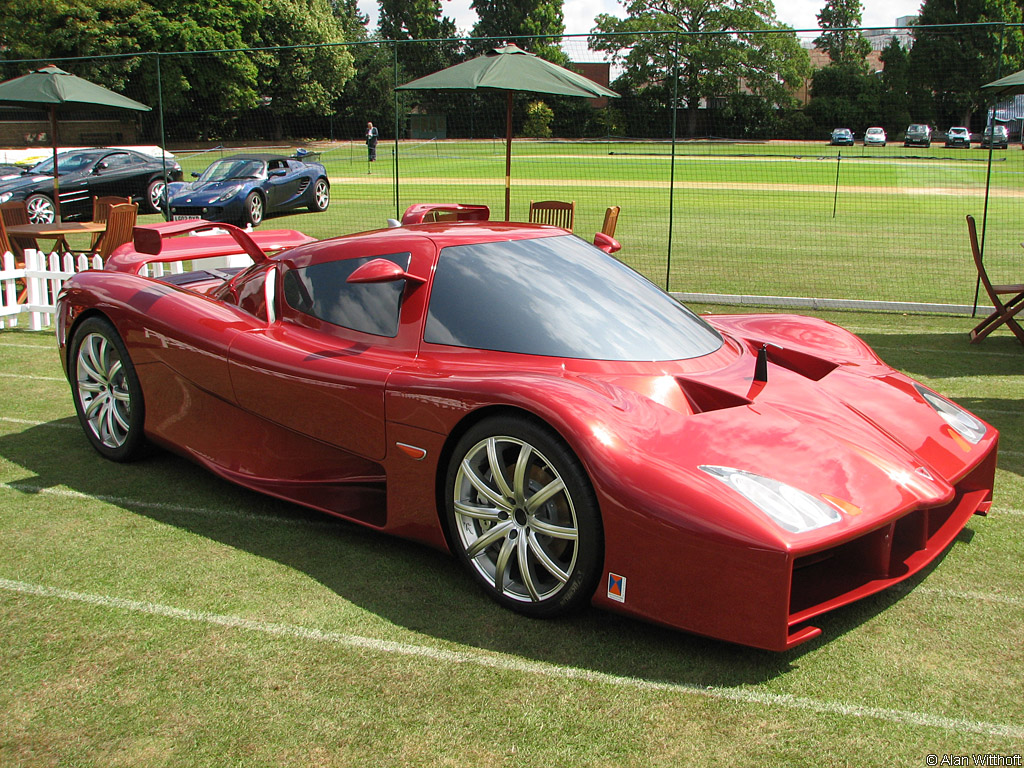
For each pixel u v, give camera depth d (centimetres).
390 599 262
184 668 224
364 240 328
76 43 3681
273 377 308
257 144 1683
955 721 204
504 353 275
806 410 270
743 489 221
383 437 279
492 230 330
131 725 201
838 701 212
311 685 217
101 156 1578
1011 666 228
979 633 245
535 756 190
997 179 1645
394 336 297
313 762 188
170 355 347
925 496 240
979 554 296
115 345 368
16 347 630
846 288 875
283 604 258
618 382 263
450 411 260
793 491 223
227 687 216
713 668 226
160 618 249
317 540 305
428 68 1370
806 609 227
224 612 253
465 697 212
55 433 427
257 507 336
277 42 4512
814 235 1310
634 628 246
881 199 1825
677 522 216
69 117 2028
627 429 237
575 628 246
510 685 217
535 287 296
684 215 1574
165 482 361
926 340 657
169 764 188
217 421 339
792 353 333
